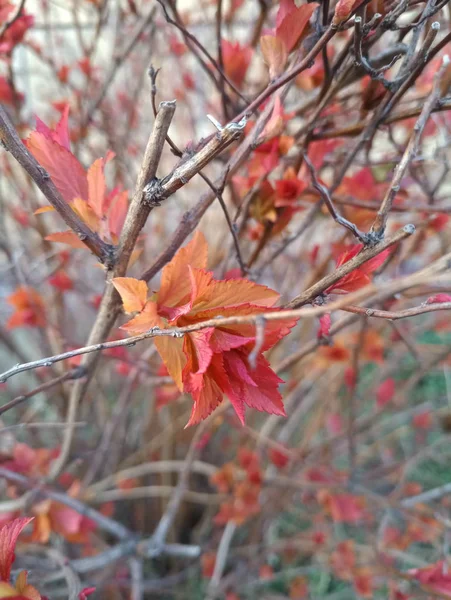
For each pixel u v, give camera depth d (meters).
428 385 0.51
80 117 0.28
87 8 0.34
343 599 0.37
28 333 0.41
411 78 0.15
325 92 0.17
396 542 0.32
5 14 0.19
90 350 0.12
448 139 0.23
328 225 0.32
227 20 0.28
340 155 0.21
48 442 0.39
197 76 0.37
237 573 0.34
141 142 0.36
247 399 0.11
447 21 0.23
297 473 0.33
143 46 0.35
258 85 0.24
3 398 0.41
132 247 0.13
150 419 0.37
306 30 0.15
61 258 0.29
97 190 0.13
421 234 0.25
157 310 0.12
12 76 0.22
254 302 0.11
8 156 0.29
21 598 0.11
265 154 0.17
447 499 0.35
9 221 0.39
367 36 0.14
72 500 0.22
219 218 0.32
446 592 0.19
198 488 0.40
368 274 0.13
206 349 0.10
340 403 0.42
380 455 0.47
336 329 0.20
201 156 0.11
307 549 0.34
